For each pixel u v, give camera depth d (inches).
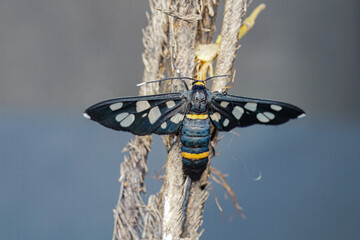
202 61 6.0
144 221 6.0
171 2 5.9
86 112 5.9
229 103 6.2
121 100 6.0
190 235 6.0
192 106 6.0
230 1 5.9
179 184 6.0
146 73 6.2
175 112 6.1
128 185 6.1
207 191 6.1
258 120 6.3
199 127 6.0
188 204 6.1
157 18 6.1
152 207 6.0
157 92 6.2
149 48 6.2
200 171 6.0
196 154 6.0
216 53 6.0
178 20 5.9
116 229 6.0
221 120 6.2
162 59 6.2
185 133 6.0
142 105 6.1
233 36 6.0
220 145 9.8
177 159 6.0
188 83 6.1
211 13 6.0
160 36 6.1
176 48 5.9
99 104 6.0
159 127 6.1
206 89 6.1
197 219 6.0
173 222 6.0
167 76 6.2
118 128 6.0
